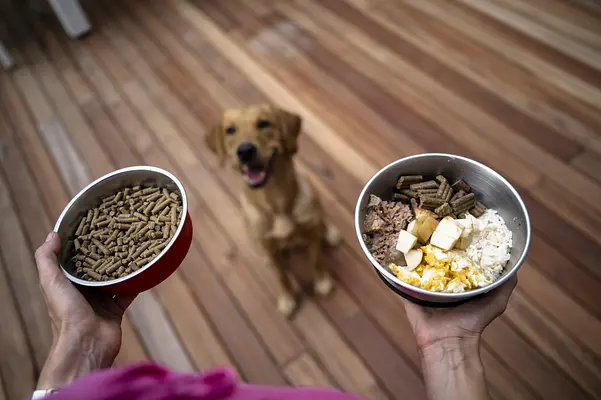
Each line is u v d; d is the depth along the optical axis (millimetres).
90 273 609
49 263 552
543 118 1071
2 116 1366
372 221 589
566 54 1165
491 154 1038
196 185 1112
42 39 1584
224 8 1542
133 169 662
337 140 1121
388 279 532
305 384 846
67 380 482
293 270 979
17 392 897
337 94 1210
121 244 634
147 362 370
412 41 1286
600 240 895
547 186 974
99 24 1595
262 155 752
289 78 1278
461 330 556
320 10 1442
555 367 795
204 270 987
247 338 904
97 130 1274
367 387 832
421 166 608
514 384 794
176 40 1470
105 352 527
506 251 561
